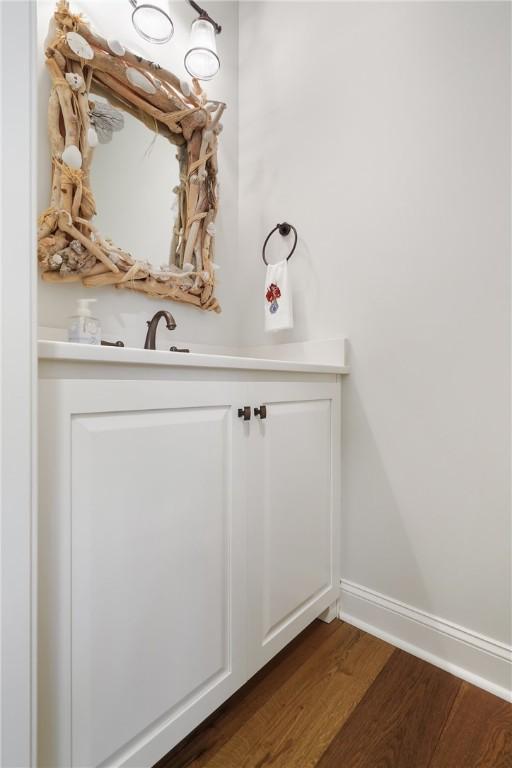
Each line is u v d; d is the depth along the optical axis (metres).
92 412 0.63
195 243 1.44
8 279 0.52
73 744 0.61
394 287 1.23
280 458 1.05
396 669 1.09
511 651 1.00
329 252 1.40
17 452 0.52
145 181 1.28
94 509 0.63
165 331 1.39
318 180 1.43
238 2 1.71
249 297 1.68
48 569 0.58
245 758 0.83
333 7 1.39
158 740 0.74
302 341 1.48
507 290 1.01
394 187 1.22
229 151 1.68
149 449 0.72
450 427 1.11
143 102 1.24
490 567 1.04
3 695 0.51
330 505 1.28
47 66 1.04
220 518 0.86
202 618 0.82
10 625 0.51
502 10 1.01
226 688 0.88
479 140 1.05
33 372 0.54
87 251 1.10
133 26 1.24
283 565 1.06
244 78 1.70
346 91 1.35
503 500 1.02
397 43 1.22
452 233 1.10
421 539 1.17
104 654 0.65
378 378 1.27
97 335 1.00
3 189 0.52
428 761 0.82
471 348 1.07
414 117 1.18
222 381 0.87
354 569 1.32
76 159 1.05
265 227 1.62
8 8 0.53
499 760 0.82
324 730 0.90
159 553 0.73
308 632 1.26
